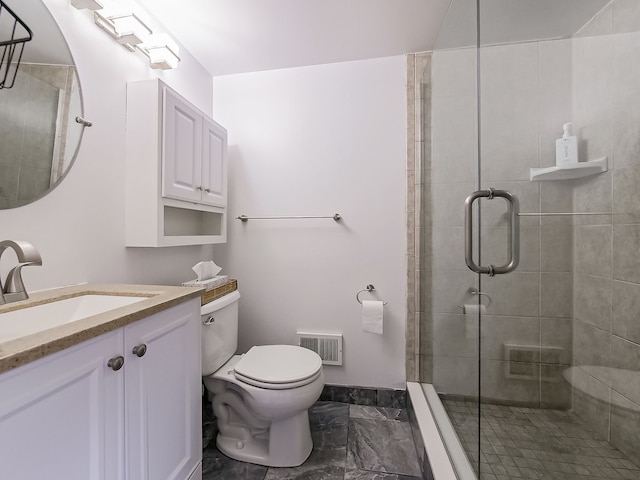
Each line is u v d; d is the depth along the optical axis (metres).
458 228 1.33
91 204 1.11
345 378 1.87
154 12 1.44
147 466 0.77
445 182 1.49
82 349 0.58
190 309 0.98
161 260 1.50
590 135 1.17
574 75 1.18
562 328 1.19
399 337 1.82
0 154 0.83
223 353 1.46
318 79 1.89
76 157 1.05
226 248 1.98
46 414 0.52
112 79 1.20
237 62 1.86
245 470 1.29
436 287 1.61
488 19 1.16
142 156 1.25
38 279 0.93
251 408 1.30
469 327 1.22
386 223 1.83
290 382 1.22
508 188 1.19
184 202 1.42
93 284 1.10
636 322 1.08
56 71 0.98
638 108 1.07
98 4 1.03
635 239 1.08
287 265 1.92
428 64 1.73
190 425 0.98
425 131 1.77
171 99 1.30
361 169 1.85
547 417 1.12
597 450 1.07
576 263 1.18
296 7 1.42
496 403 1.13
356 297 1.85
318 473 1.27
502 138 1.18
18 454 0.47
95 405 0.62
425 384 1.74
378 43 1.70
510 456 1.07
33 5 0.91
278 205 1.93
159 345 0.82
